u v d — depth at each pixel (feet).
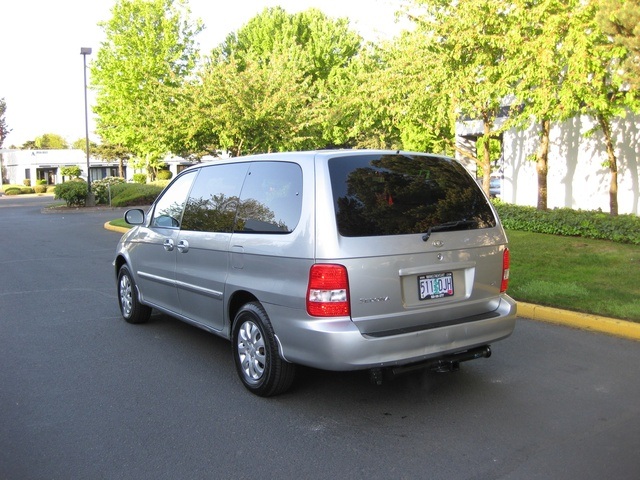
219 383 17.04
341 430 13.79
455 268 14.96
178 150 59.93
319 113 58.54
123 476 11.77
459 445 12.92
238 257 16.14
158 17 100.58
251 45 104.99
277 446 13.00
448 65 34.99
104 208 101.86
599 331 21.84
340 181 14.19
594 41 30.63
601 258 32.22
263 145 55.72
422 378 17.22
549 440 13.12
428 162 15.92
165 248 20.12
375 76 42.24
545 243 37.68
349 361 13.32
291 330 14.17
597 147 47.75
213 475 11.76
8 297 30.07
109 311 26.50
